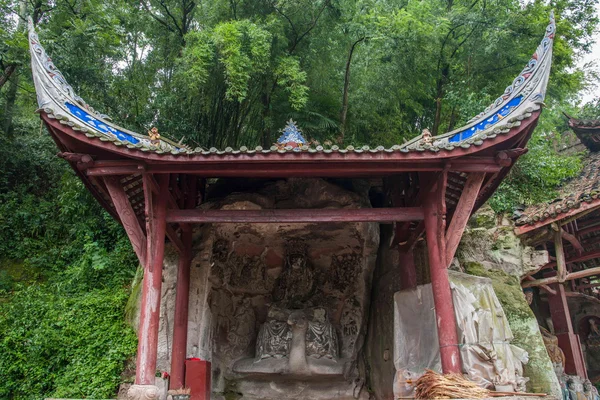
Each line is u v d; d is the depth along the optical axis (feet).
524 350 32.35
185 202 34.91
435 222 29.55
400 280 36.47
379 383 38.27
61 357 35.96
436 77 53.06
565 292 40.81
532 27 48.44
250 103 48.70
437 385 24.12
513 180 45.60
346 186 40.06
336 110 54.03
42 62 28.09
